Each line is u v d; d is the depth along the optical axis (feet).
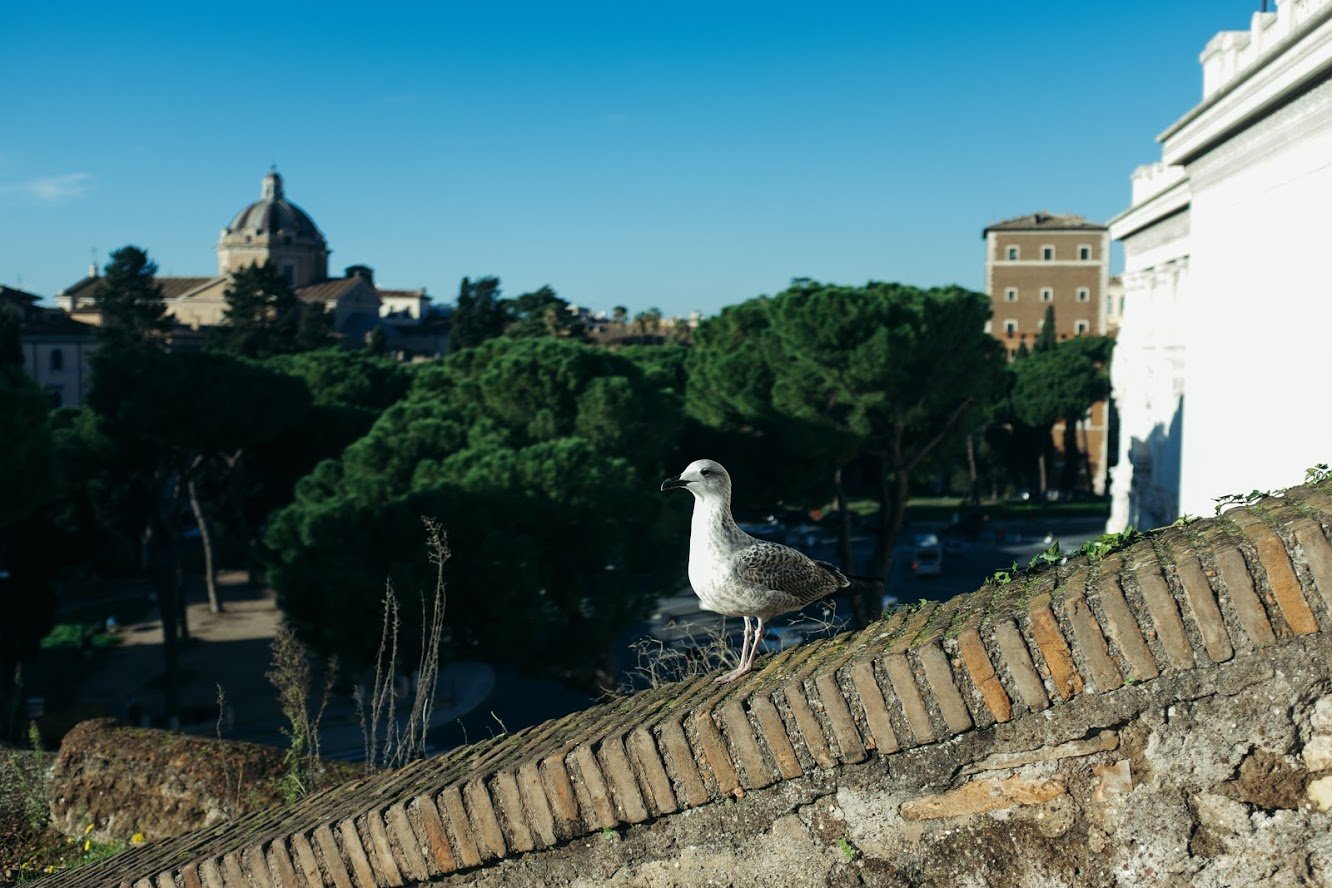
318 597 58.44
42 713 93.81
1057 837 11.18
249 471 137.69
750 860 12.42
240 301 245.04
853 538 192.24
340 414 125.49
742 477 94.89
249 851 15.28
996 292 334.85
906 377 88.58
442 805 13.85
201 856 16.31
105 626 133.69
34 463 74.90
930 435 100.78
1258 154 61.05
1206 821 10.65
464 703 97.14
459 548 60.03
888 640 12.85
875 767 11.79
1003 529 200.54
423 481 67.62
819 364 88.48
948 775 11.51
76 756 30.89
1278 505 12.36
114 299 216.13
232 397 106.42
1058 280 331.36
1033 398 242.99
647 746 12.68
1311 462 52.49
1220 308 68.54
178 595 124.67
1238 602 10.34
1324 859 10.30
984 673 11.25
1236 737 10.48
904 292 91.71
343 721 89.81
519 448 78.23
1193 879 10.71
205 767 28.96
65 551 111.04
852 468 139.85
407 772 17.40
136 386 104.12
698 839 12.63
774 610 15.03
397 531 59.67
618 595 64.59
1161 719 10.73
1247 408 63.00
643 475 81.82
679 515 69.87
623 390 79.25
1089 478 273.54
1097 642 10.85
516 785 13.41
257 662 116.47
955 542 179.63
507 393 82.12
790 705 12.12
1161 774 10.77
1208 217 71.20
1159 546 12.39
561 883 13.35
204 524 140.67
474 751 17.01
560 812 13.19
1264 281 59.47
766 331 95.91
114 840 29.63
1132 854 10.89
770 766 12.22
